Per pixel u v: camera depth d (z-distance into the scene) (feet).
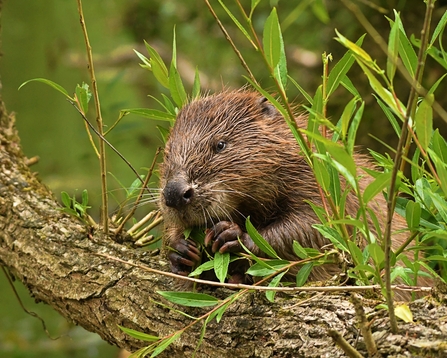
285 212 19.21
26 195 21.12
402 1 32.78
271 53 13.32
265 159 19.02
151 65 19.62
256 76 41.98
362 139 35.06
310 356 13.93
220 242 17.08
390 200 11.53
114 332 17.39
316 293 15.29
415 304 13.52
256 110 19.89
